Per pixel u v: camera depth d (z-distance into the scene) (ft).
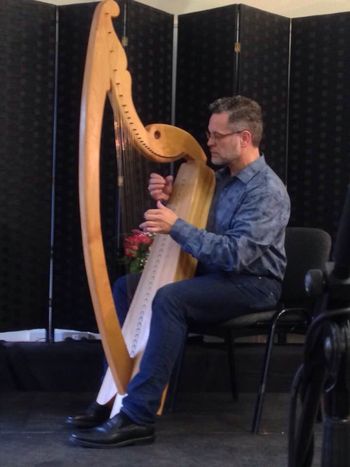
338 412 3.87
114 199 11.45
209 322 8.34
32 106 11.54
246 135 8.74
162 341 7.91
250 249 8.27
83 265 11.65
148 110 11.93
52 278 11.96
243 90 11.69
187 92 12.19
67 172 11.74
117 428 7.99
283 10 12.77
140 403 7.95
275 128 12.08
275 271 8.71
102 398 8.66
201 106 12.03
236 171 8.92
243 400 10.53
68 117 11.71
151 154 8.29
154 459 7.70
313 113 11.97
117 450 7.93
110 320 7.64
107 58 7.38
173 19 12.22
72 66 11.64
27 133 11.50
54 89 11.78
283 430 8.95
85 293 11.65
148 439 8.16
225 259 8.16
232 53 11.62
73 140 11.67
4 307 11.39
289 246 9.45
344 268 3.67
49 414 9.46
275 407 10.14
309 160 12.03
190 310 8.11
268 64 11.95
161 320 7.95
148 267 8.79
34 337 12.37
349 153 11.72
